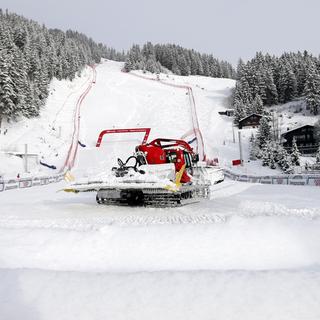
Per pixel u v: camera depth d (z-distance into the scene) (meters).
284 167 45.38
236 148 57.88
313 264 4.21
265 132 56.22
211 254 4.56
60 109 74.06
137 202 9.93
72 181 9.16
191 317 2.63
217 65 167.50
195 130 63.00
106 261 4.45
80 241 5.09
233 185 18.55
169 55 170.50
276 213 7.35
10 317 2.70
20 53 63.50
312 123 72.19
